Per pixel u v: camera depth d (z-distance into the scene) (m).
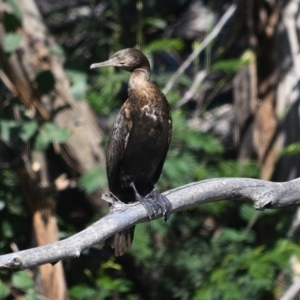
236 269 12.42
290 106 13.43
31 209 11.98
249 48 13.69
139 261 12.87
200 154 13.11
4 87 12.84
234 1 14.21
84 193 12.93
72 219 13.52
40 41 12.33
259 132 13.63
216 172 13.05
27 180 11.95
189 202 7.80
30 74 11.99
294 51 13.59
